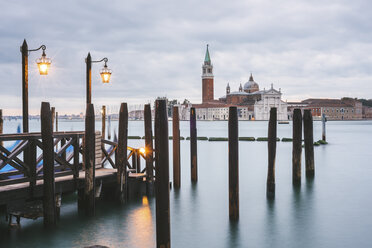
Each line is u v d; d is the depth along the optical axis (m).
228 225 14.34
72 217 14.27
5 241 11.97
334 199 18.36
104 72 18.06
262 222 14.75
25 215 12.51
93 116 13.54
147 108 16.91
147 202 16.28
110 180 15.83
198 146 50.03
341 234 13.51
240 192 19.84
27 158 13.61
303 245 12.50
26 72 15.08
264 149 45.06
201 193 19.33
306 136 22.31
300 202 17.75
